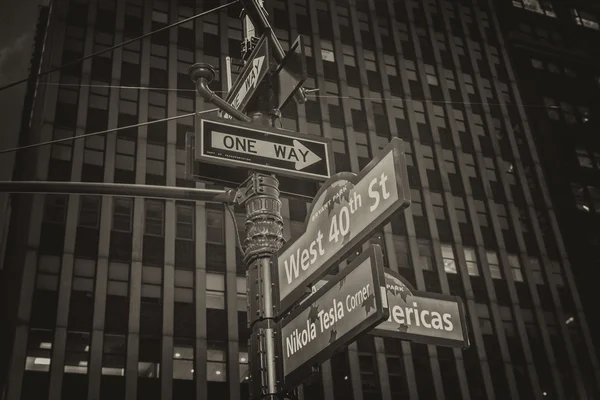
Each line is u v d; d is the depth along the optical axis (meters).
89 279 36.25
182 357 35.81
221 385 35.72
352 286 6.79
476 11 61.78
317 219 7.61
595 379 45.88
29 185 8.66
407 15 57.50
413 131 51.06
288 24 51.62
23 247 36.28
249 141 8.74
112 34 44.88
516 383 43.19
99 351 34.28
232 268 39.25
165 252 38.53
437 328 8.09
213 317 37.53
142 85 43.56
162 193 8.82
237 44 48.12
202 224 40.22
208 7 49.00
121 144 40.97
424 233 46.69
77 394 32.97
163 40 46.09
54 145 39.53
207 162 8.36
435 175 50.00
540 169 55.28
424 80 54.31
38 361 33.12
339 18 54.06
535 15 65.69
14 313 34.06
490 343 44.12
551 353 45.50
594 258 51.69
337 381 38.50
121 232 38.28
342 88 50.28
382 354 40.31
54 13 44.41
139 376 34.56
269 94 9.38
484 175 51.84
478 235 48.50
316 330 7.12
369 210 6.85
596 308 49.25
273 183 8.82
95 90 42.28
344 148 47.56
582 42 66.12
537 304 47.44
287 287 7.72
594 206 55.22
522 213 51.97
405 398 39.47
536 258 50.03
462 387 41.34
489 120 55.34
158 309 36.78
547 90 60.97
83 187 8.72
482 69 58.59
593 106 62.00
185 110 43.81
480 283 46.44
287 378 7.32
